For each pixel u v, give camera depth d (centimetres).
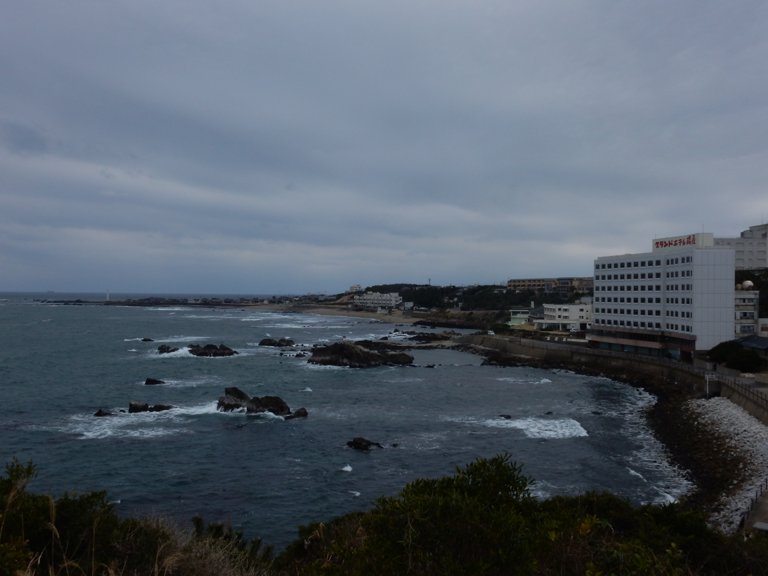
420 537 799
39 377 7319
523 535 830
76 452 4125
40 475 3625
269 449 4316
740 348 6512
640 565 880
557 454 4212
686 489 3450
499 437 4703
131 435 4616
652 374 7256
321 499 3347
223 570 1029
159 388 6675
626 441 4591
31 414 5281
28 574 730
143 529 1068
